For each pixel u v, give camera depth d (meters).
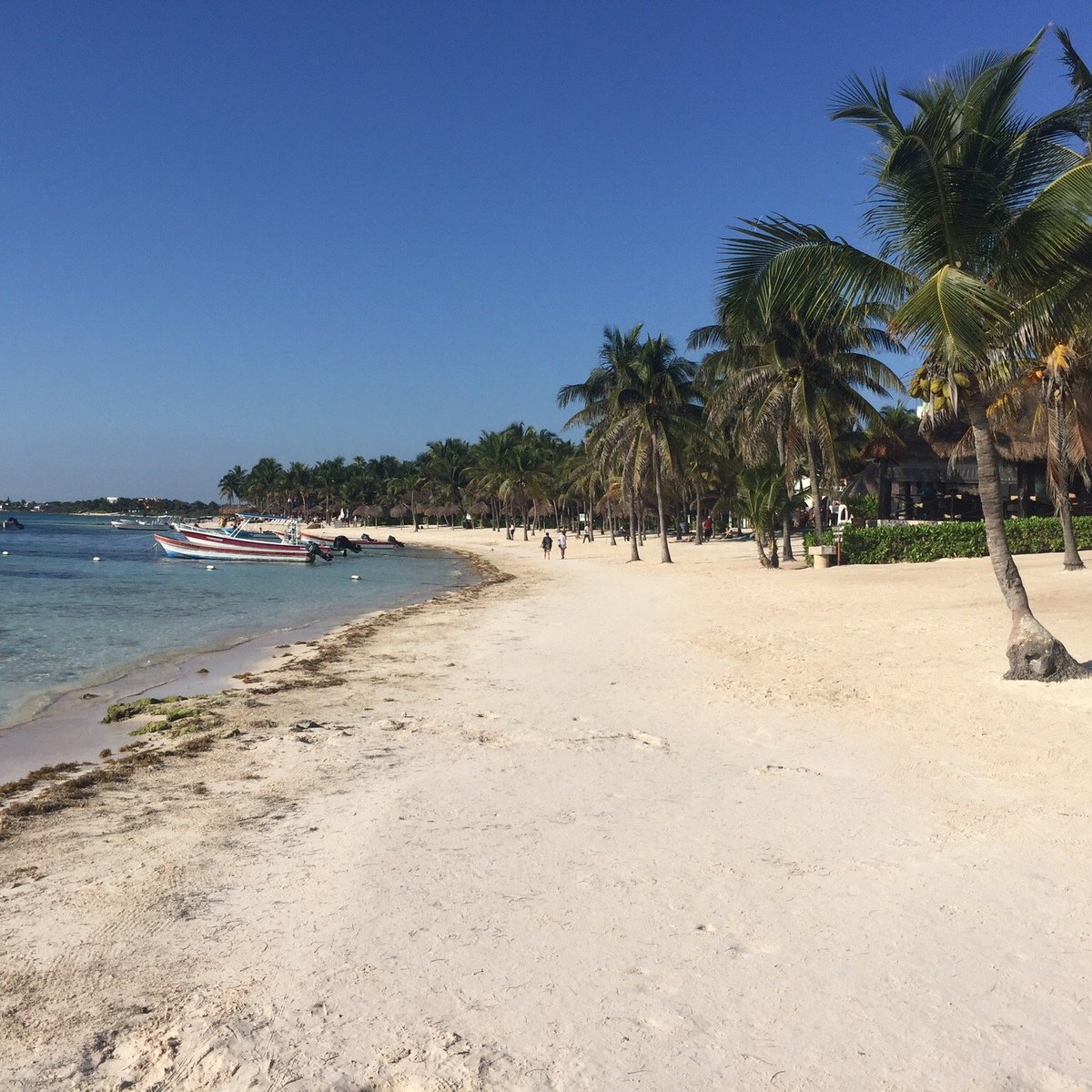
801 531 68.50
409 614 24.83
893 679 11.53
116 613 26.36
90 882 5.48
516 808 6.79
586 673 13.30
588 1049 3.51
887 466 44.50
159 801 7.33
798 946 4.36
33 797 7.67
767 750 8.41
